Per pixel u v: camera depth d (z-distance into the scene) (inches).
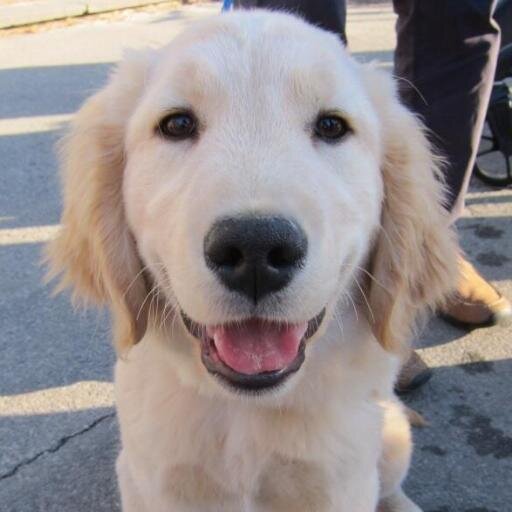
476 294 24.5
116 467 18.0
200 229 11.7
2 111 45.3
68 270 16.2
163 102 13.6
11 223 32.2
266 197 11.5
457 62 21.7
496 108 33.5
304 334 13.2
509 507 18.5
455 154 22.4
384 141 15.2
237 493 15.7
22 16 63.7
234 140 12.7
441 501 18.7
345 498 15.5
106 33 62.1
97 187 14.8
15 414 21.4
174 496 15.7
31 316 25.7
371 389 15.8
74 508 18.7
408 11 21.7
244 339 12.6
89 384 22.6
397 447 17.6
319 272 11.9
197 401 15.0
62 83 50.0
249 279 11.5
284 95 13.3
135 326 15.1
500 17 33.3
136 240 14.6
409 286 15.5
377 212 14.8
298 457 15.0
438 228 16.1
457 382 22.5
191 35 14.3
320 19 19.9
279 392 12.9
